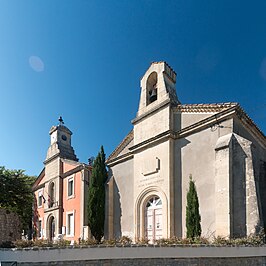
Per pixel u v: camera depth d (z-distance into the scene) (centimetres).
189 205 1409
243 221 1288
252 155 1359
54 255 850
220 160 1399
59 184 2795
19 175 2992
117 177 2095
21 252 830
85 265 876
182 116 1720
